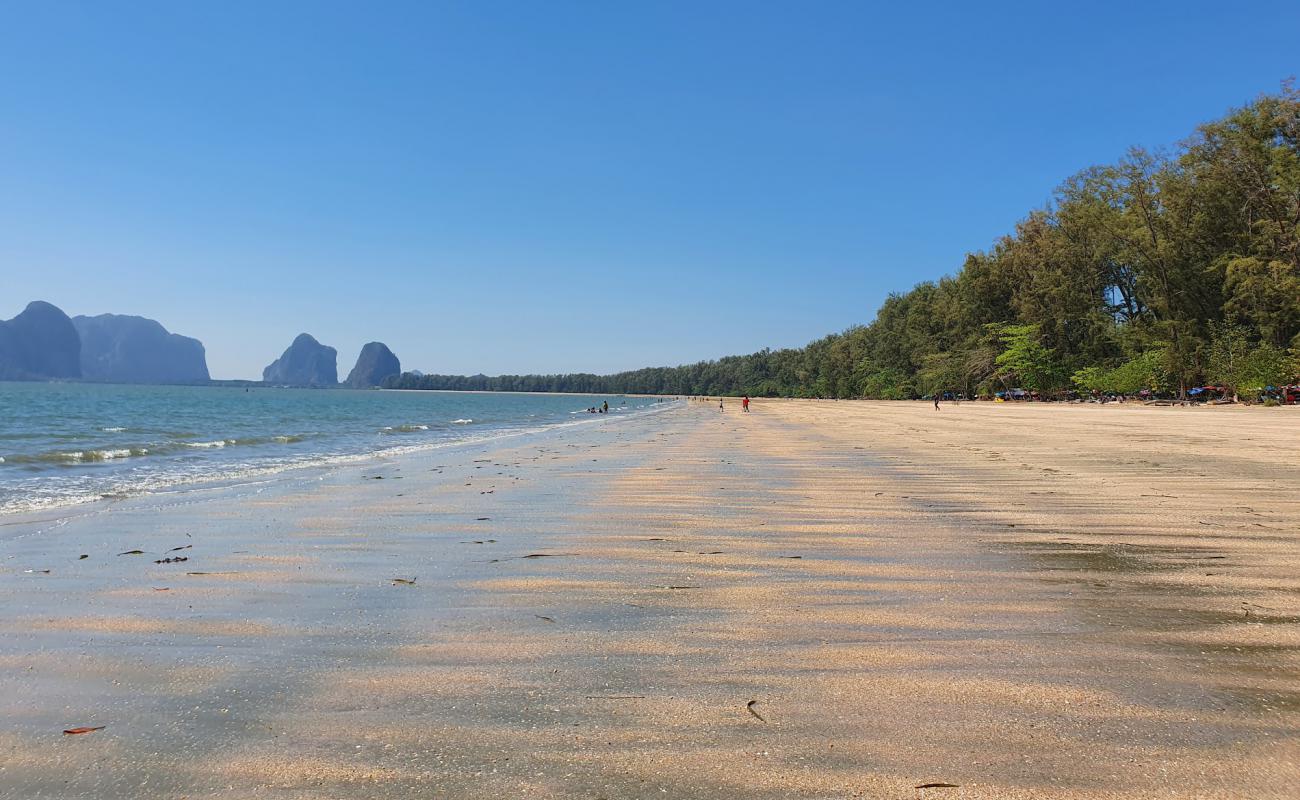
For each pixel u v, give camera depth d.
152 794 2.43
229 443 23.70
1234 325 48.81
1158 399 52.66
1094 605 4.59
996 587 5.09
